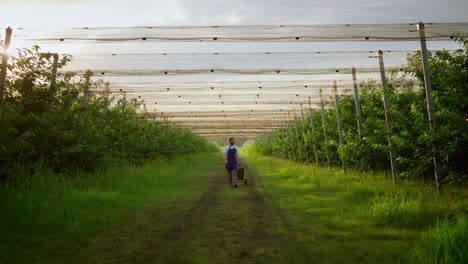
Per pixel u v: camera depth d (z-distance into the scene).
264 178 13.33
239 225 5.21
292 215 5.91
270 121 29.67
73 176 8.70
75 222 5.20
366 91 11.23
